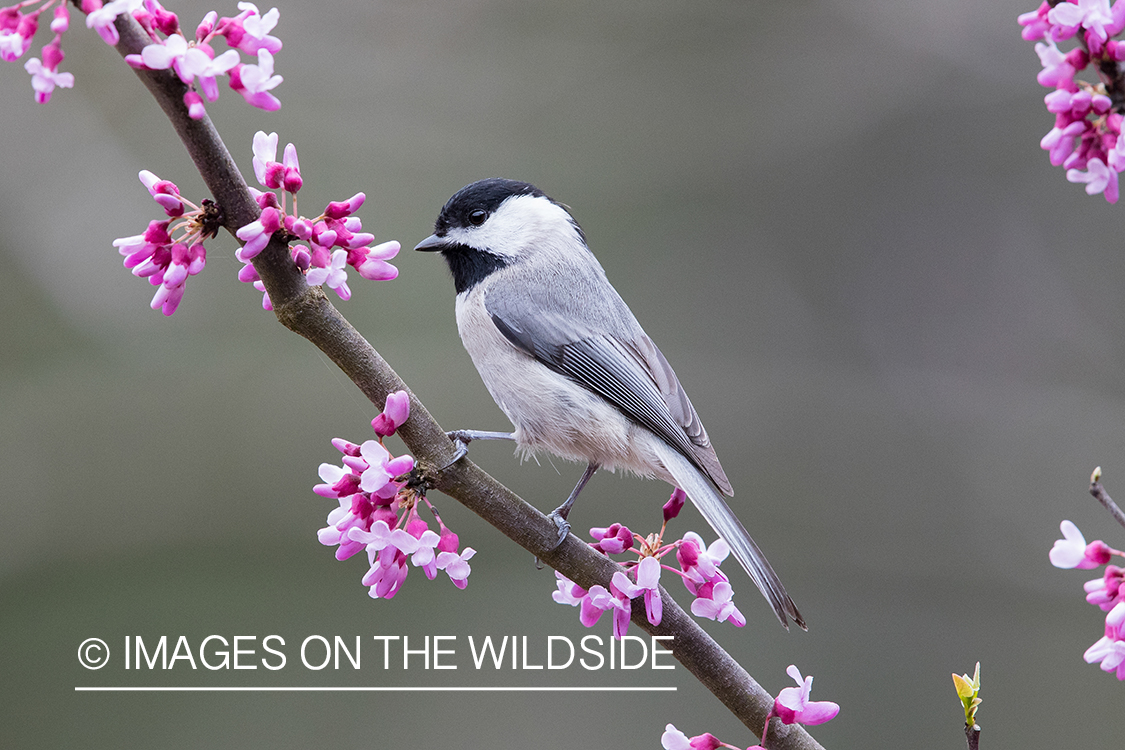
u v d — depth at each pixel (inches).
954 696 443.5
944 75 538.3
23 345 470.9
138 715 396.2
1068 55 143.7
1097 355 527.2
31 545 450.0
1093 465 499.8
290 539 461.4
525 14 514.3
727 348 525.3
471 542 457.7
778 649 452.4
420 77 504.7
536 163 509.4
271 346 485.4
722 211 530.3
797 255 531.8
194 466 464.4
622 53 522.0
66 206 472.4
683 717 404.2
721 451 500.1
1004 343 534.6
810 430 506.6
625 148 519.5
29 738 395.9
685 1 521.7
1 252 470.3
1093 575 469.1
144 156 478.0
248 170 476.1
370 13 504.7
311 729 395.2
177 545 458.6
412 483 165.0
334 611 442.3
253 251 151.5
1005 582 472.7
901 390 522.9
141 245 152.3
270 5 493.4
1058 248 541.6
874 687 447.5
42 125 471.5
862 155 541.3
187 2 475.5
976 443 506.0
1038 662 448.1
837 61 535.2
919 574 480.1
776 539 484.4
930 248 542.9
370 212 482.6
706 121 526.6
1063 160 145.8
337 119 494.3
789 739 164.9
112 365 474.0
